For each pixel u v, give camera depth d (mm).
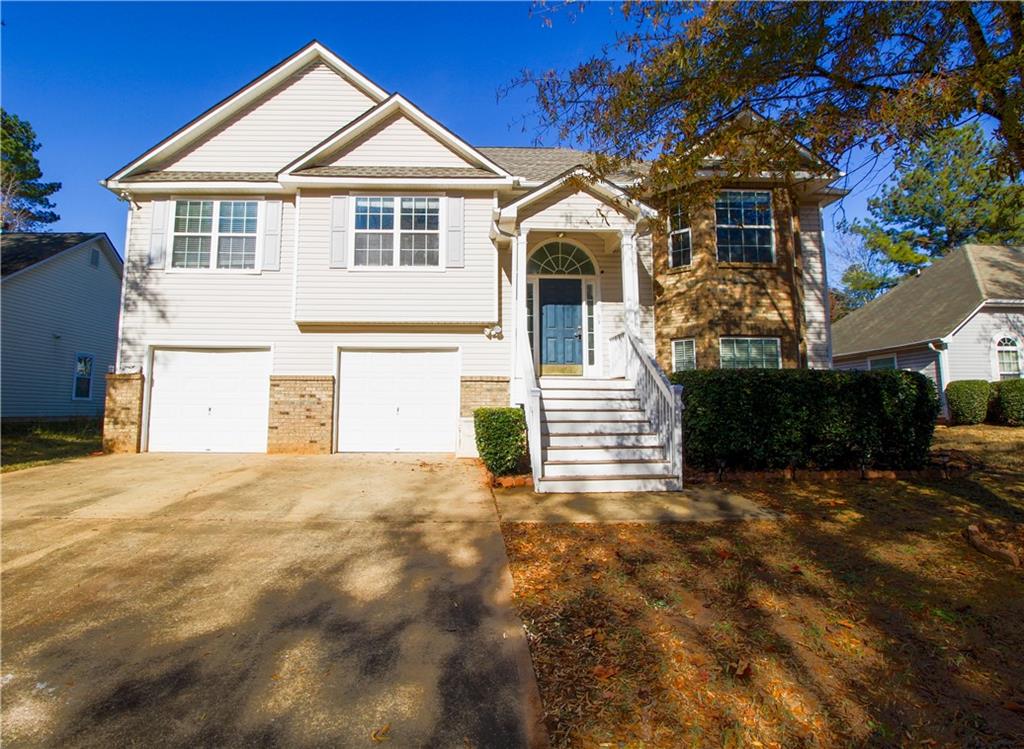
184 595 4254
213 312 11508
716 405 8352
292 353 11406
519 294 10164
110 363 21344
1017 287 17797
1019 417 15211
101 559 5004
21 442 13469
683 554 5180
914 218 27391
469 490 7691
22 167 27500
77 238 19672
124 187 11461
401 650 3469
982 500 7012
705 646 3535
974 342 17203
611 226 10391
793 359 11344
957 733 2748
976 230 25109
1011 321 17375
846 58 5645
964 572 4711
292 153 12594
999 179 6020
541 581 4566
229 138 12539
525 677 3189
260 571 4742
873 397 8617
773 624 3828
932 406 8727
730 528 5977
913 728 2783
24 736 2678
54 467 9414
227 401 11477
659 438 8359
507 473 8234
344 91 12812
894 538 5602
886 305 22734
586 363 11734
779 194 11297
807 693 3061
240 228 11734
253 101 12656
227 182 11547
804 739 2705
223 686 3084
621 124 6496
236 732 2707
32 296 17406
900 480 8234
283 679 3152
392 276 11258
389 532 5812
